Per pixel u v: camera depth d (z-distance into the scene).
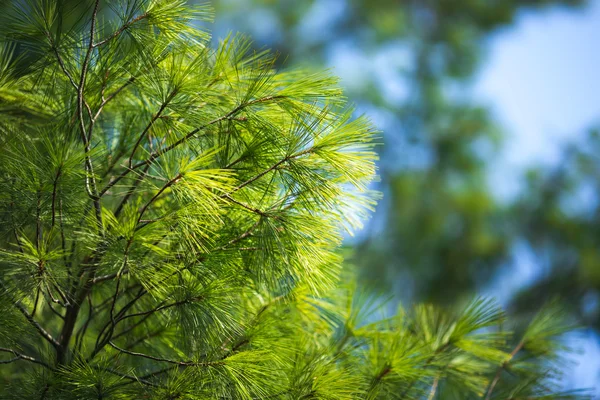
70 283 2.37
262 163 2.34
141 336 2.52
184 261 2.30
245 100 2.34
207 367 2.30
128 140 2.51
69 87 2.40
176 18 2.37
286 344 2.43
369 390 2.49
